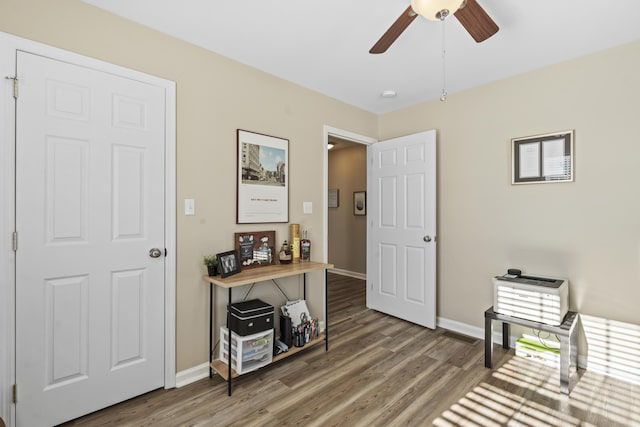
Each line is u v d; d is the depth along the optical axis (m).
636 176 2.14
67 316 1.72
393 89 3.02
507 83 2.74
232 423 1.74
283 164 2.76
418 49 2.27
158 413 1.82
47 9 1.64
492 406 1.89
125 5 1.78
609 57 2.24
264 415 1.80
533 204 2.59
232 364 2.15
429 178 3.11
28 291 1.60
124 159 1.90
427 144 3.14
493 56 2.37
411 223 3.29
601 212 2.27
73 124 1.72
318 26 2.00
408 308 3.32
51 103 1.66
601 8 1.78
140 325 1.97
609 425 1.71
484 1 1.73
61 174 1.69
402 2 1.75
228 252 2.25
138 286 1.96
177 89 2.12
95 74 1.79
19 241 1.57
